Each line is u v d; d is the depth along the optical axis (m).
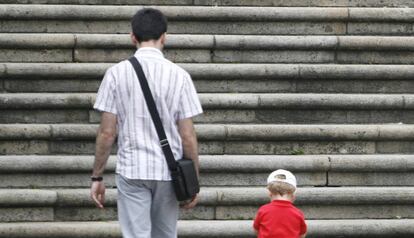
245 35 25.78
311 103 23.77
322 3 27.05
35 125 22.50
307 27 26.14
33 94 23.41
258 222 18.30
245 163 22.12
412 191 21.84
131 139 15.97
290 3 26.97
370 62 25.58
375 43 25.42
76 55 24.83
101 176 16.33
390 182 22.55
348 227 21.14
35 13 25.36
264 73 24.42
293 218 18.12
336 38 25.36
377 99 23.94
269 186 18.30
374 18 26.22
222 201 21.42
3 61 24.64
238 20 25.92
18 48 24.67
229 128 22.77
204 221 21.27
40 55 24.75
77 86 24.08
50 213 21.12
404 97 24.03
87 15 25.56
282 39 25.23
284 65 24.56
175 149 16.09
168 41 24.94
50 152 22.55
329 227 21.06
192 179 16.05
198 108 16.19
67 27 25.62
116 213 21.34
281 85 24.56
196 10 25.77
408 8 26.58
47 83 24.02
